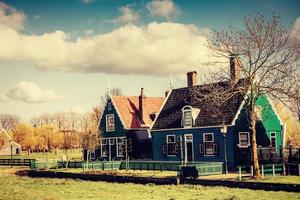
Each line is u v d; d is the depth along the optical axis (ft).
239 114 136.56
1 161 215.92
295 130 216.13
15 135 431.43
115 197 90.27
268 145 146.30
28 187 119.24
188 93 161.17
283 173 111.86
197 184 105.29
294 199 76.64
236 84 111.14
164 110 165.99
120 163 162.40
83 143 173.58
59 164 184.65
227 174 120.57
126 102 187.42
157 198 85.71
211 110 143.95
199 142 145.89
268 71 103.96
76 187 114.32
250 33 105.29
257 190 90.84
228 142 136.05
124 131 176.96
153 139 164.14
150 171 143.64
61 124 520.83
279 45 104.88
